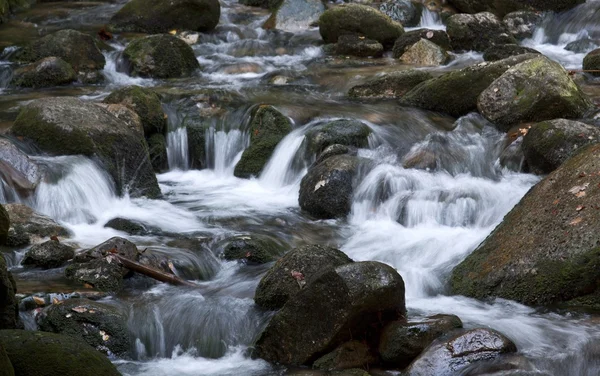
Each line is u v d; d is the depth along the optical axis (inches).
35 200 388.5
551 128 415.5
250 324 286.2
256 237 362.9
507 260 311.4
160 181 472.7
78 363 224.5
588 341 265.3
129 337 276.8
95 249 327.0
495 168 436.1
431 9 807.1
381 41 685.3
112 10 802.2
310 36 731.4
